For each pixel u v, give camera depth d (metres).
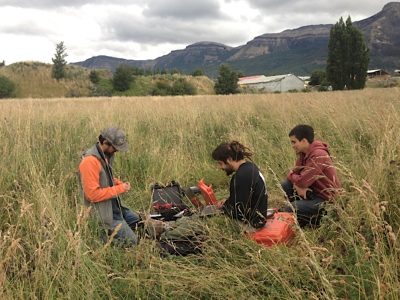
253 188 4.52
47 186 5.00
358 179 4.96
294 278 3.53
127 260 4.09
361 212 4.12
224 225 4.68
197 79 82.94
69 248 3.74
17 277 3.59
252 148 7.90
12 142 6.97
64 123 9.09
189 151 8.45
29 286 3.54
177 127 9.72
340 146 7.36
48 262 3.60
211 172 7.43
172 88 73.44
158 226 4.74
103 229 4.64
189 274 3.72
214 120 10.59
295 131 5.38
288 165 6.97
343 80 63.31
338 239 4.03
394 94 13.52
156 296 3.61
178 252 4.37
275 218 4.73
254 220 4.49
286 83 88.81
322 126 8.91
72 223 4.51
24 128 7.80
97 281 3.62
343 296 3.37
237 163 4.71
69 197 5.57
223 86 72.19
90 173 4.68
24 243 4.07
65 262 3.69
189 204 5.49
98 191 4.64
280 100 15.12
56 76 76.94
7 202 4.77
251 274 3.68
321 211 5.04
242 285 3.49
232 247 4.23
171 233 4.57
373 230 3.60
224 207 4.73
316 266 3.13
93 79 78.44
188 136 8.97
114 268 3.94
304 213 5.13
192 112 10.99
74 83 76.38
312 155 5.27
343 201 4.61
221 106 13.48
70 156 7.07
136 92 74.31
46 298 3.34
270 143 8.09
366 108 9.45
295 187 5.35
